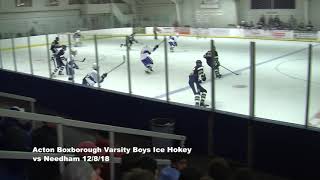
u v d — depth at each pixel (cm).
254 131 589
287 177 564
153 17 3153
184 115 677
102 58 1623
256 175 576
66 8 2870
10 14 2573
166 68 700
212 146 644
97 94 820
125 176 214
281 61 1432
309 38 2045
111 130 375
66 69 1251
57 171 324
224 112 627
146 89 1037
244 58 1530
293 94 942
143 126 746
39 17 2723
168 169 304
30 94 989
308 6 2395
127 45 769
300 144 545
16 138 341
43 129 360
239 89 1003
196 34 2561
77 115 878
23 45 2064
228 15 2759
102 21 3020
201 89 830
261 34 2259
